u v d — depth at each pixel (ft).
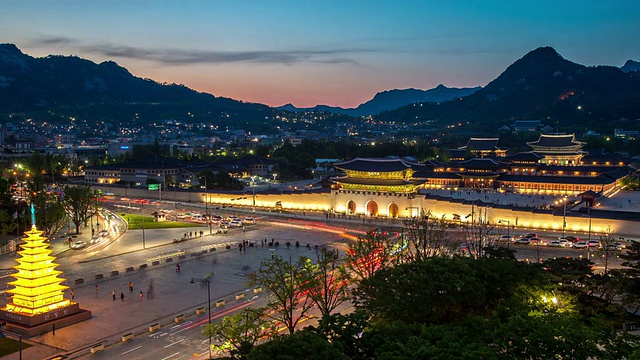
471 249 431.02
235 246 498.28
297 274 272.92
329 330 193.06
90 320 303.48
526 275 260.01
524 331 181.37
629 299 265.34
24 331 280.10
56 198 552.00
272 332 237.25
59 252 472.85
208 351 258.37
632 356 160.45
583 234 526.57
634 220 511.40
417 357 165.37
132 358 251.60
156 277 392.06
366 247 337.93
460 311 245.04
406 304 230.68
